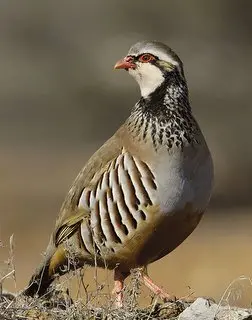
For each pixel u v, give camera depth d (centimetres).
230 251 1739
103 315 778
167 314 796
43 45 3512
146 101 855
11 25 3556
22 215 2095
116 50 3306
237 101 3134
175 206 825
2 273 896
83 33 3425
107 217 841
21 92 3453
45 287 884
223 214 2150
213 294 1509
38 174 2550
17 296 812
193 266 1642
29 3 3519
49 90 3419
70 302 819
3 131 3191
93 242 852
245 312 770
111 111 3259
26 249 1825
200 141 843
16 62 3512
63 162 2728
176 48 3225
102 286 818
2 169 2605
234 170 2573
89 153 2888
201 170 838
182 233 848
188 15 3231
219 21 3203
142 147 828
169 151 825
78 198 856
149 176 821
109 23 3366
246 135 2895
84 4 3412
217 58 3192
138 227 830
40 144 3030
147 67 860
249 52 3186
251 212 2167
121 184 830
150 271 1627
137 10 3288
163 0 3238
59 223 875
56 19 3491
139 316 790
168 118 840
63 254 875
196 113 3103
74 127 3225
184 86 857
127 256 848
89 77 3347
